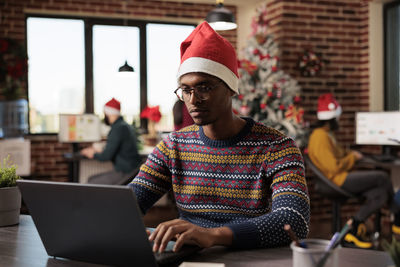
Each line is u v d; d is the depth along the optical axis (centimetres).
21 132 502
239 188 141
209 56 134
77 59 573
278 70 448
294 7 503
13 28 530
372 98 521
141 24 590
